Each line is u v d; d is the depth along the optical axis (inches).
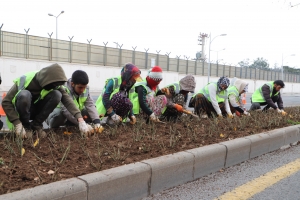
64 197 80.0
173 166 110.8
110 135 150.9
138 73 181.2
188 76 215.6
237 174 129.3
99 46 1024.2
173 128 177.9
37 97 142.6
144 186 101.1
